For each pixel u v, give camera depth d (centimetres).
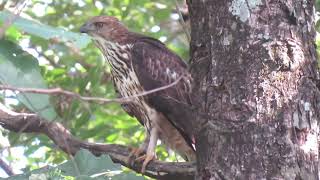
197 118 827
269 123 765
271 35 783
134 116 1252
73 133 1303
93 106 1305
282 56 776
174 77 1184
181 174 972
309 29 808
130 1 1616
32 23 682
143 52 1200
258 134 765
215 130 792
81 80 1359
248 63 782
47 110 673
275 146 760
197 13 835
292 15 790
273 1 793
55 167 877
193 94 852
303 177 757
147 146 1172
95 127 1498
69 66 1605
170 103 1163
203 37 823
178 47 1664
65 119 1073
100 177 866
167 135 1180
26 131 1022
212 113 798
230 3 803
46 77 1536
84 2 1819
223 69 795
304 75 780
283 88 771
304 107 773
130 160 1034
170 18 1691
